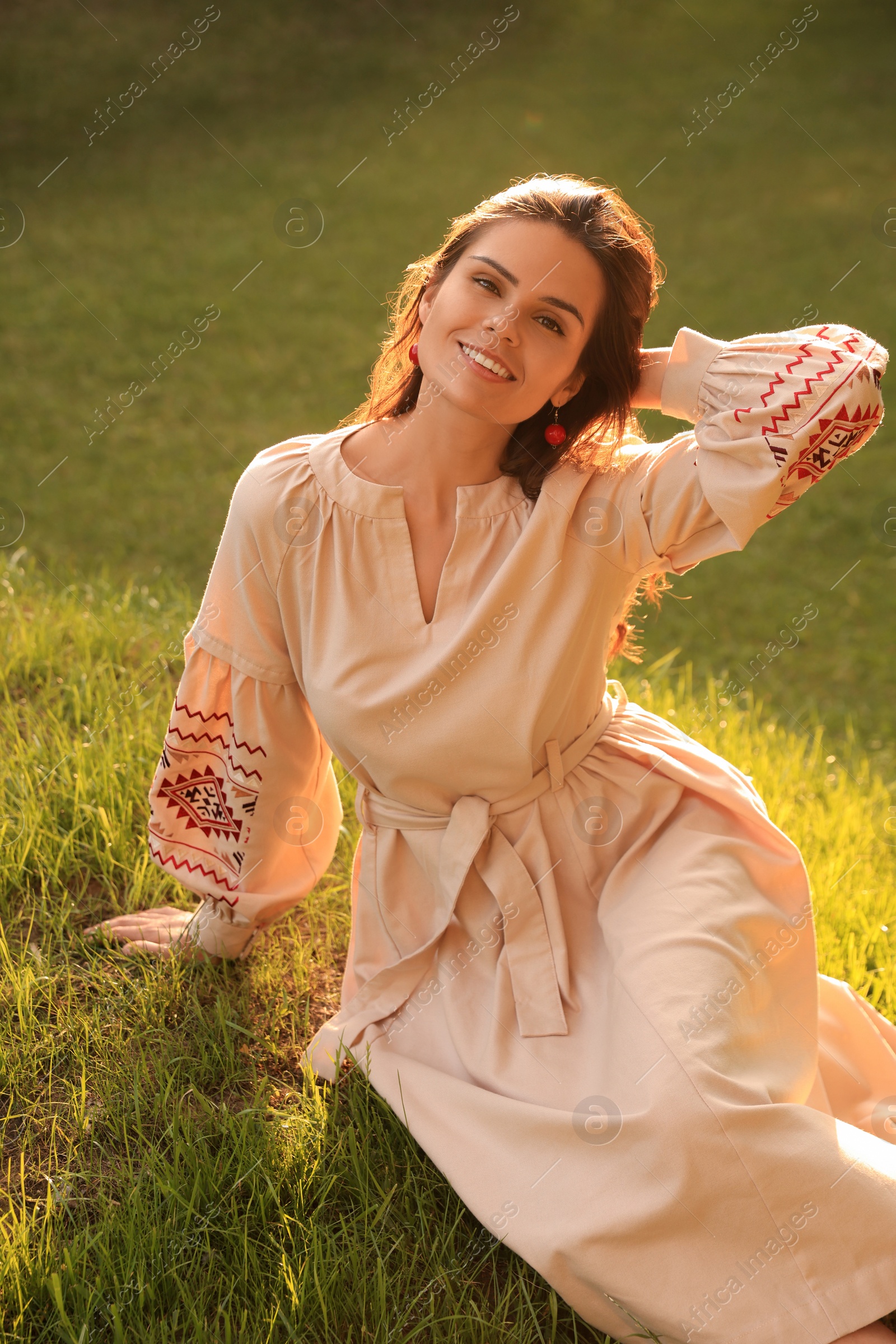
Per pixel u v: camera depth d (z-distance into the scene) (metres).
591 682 2.16
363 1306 1.84
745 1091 1.77
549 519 1.99
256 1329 1.80
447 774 2.09
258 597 2.12
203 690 2.24
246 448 7.60
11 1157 2.13
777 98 13.82
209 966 2.52
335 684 2.07
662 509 2.01
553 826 2.17
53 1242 1.89
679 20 15.80
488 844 2.14
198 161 11.68
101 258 9.95
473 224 2.01
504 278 1.93
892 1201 1.73
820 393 1.87
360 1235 2.00
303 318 9.31
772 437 1.88
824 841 3.27
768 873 2.13
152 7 14.38
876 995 2.66
